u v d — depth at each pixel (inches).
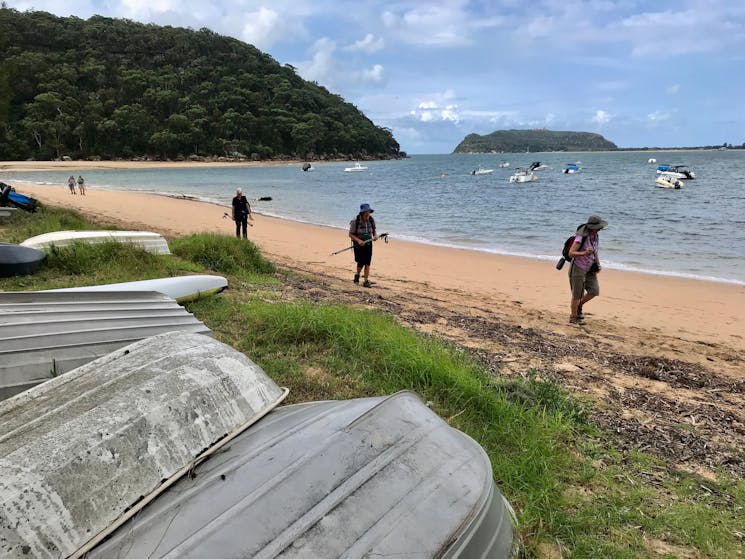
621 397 179.9
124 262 281.3
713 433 156.6
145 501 72.7
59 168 3078.2
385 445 80.2
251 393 102.1
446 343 218.8
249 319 204.8
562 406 160.1
